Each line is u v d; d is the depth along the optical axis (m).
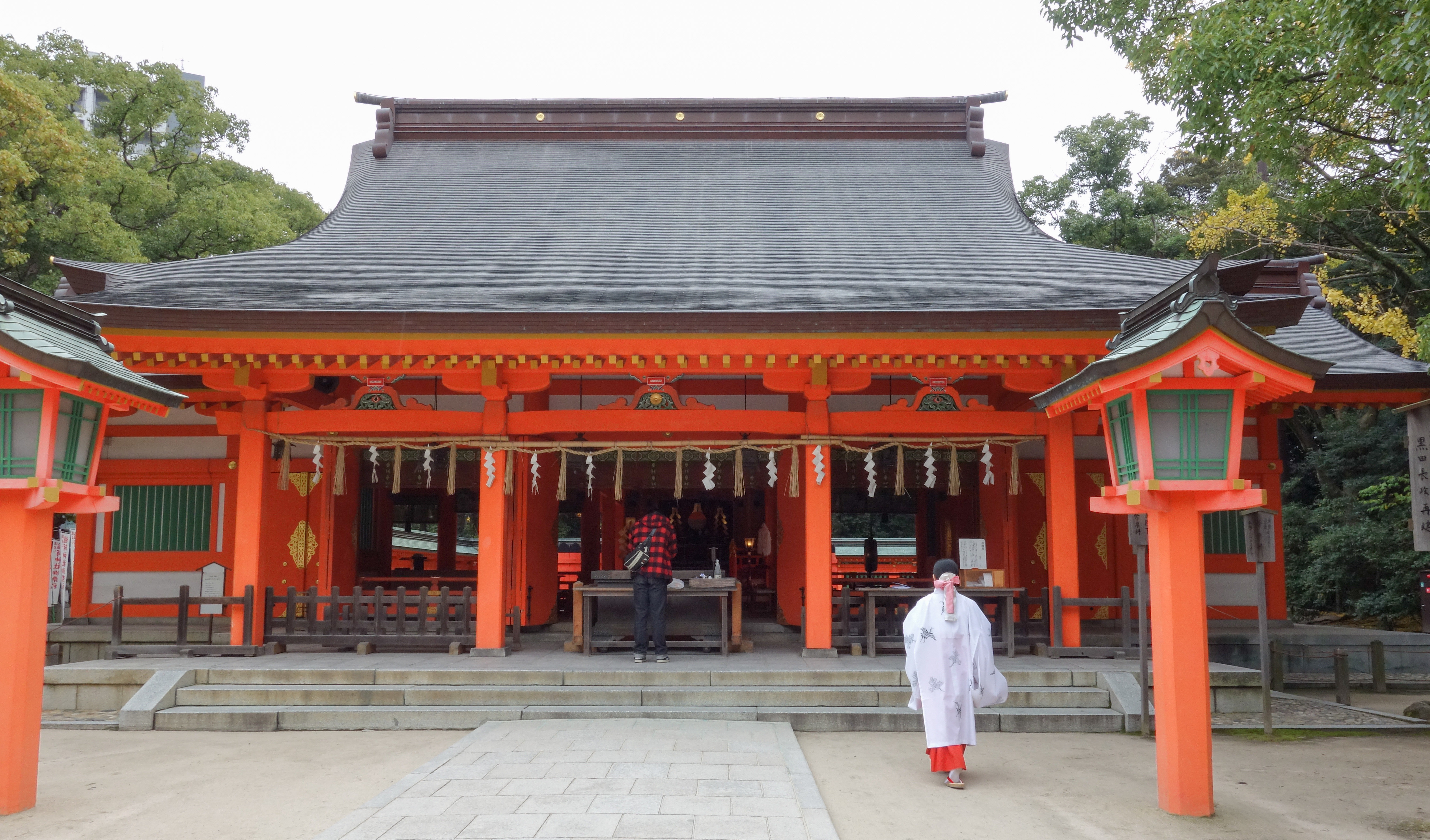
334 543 12.95
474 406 12.78
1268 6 9.36
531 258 12.12
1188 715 5.71
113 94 23.17
